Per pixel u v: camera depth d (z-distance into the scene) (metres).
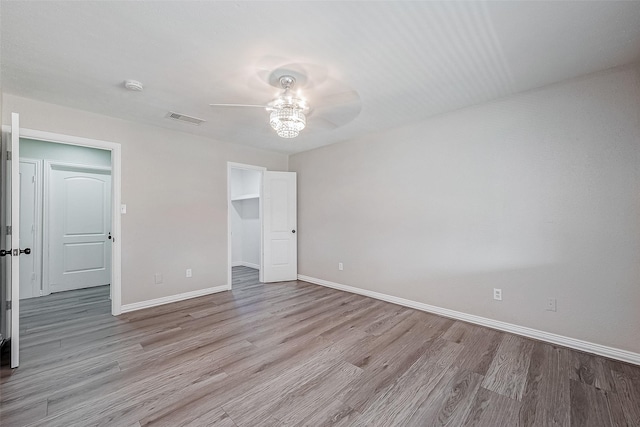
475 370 2.12
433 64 2.22
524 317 2.70
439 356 2.32
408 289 3.57
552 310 2.55
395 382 1.97
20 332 2.78
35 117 2.80
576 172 2.44
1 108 2.57
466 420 1.61
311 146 4.68
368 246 4.03
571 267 2.46
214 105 2.93
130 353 2.36
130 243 3.40
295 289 4.43
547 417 1.63
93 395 1.81
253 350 2.42
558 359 2.26
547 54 2.09
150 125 3.58
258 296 4.04
